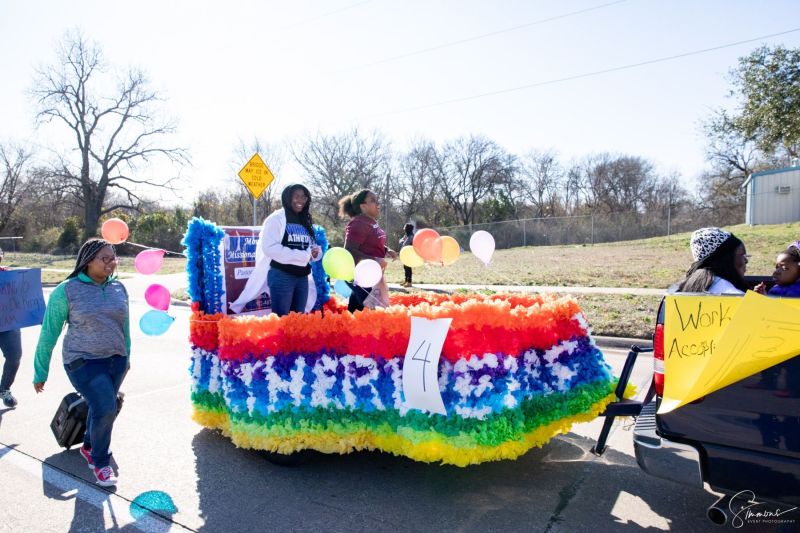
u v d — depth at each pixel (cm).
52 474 418
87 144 4481
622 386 414
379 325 379
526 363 369
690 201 5922
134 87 4441
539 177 6128
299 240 507
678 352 282
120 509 362
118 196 5384
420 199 5312
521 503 358
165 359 801
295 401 398
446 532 324
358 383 385
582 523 331
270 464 427
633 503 356
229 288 534
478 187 5497
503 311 356
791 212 2714
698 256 368
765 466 252
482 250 505
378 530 328
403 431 365
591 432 484
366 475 405
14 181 4866
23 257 3875
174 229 4188
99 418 389
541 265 2033
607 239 3391
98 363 400
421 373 353
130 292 1748
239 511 356
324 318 402
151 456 447
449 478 396
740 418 258
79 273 405
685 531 321
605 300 1137
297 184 507
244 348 418
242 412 419
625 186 6206
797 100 1911
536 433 376
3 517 354
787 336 247
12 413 564
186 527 338
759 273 1434
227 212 4862
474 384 345
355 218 594
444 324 351
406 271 1563
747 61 2028
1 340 580
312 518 344
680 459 276
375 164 4806
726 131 2241
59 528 340
